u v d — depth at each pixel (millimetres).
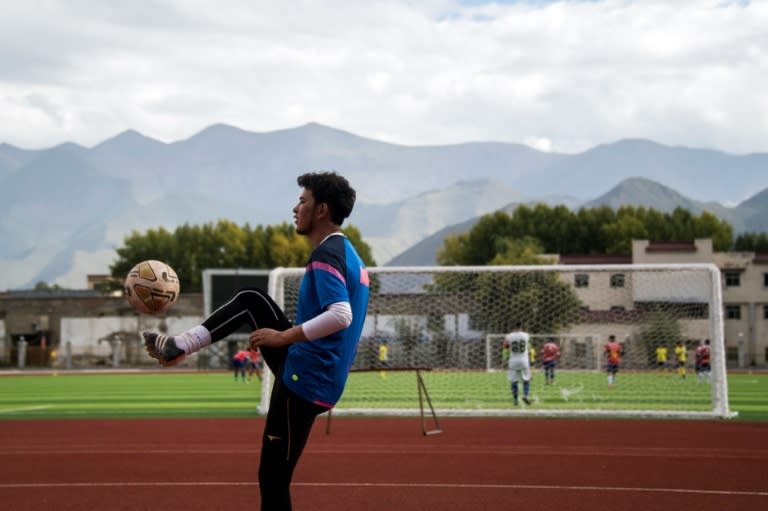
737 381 31391
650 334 25578
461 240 74062
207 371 49031
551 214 73438
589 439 11320
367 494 6969
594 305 25734
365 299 4227
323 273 3984
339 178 4246
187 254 72500
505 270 16812
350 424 13852
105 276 95500
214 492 7133
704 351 24438
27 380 36062
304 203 4230
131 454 9820
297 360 4027
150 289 4023
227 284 47969
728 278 59344
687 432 12273
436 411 15359
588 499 6719
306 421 4082
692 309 25047
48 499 6848
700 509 6316
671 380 26125
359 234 76750
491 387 24469
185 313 60594
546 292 25656
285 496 4098
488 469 8422
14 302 62406
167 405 19469
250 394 23906
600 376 27219
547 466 8633
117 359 56719
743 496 6848
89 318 61375
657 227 73438
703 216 74062
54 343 61844
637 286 25203
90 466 8820
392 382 27219
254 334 3945
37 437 11914
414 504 6535
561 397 20875
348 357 4141
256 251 73062
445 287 25953
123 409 18203
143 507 6484
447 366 26141
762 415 15664
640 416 15016
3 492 7191
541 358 26406
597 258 62875
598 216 73438
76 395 24094
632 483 7500
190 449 10297
